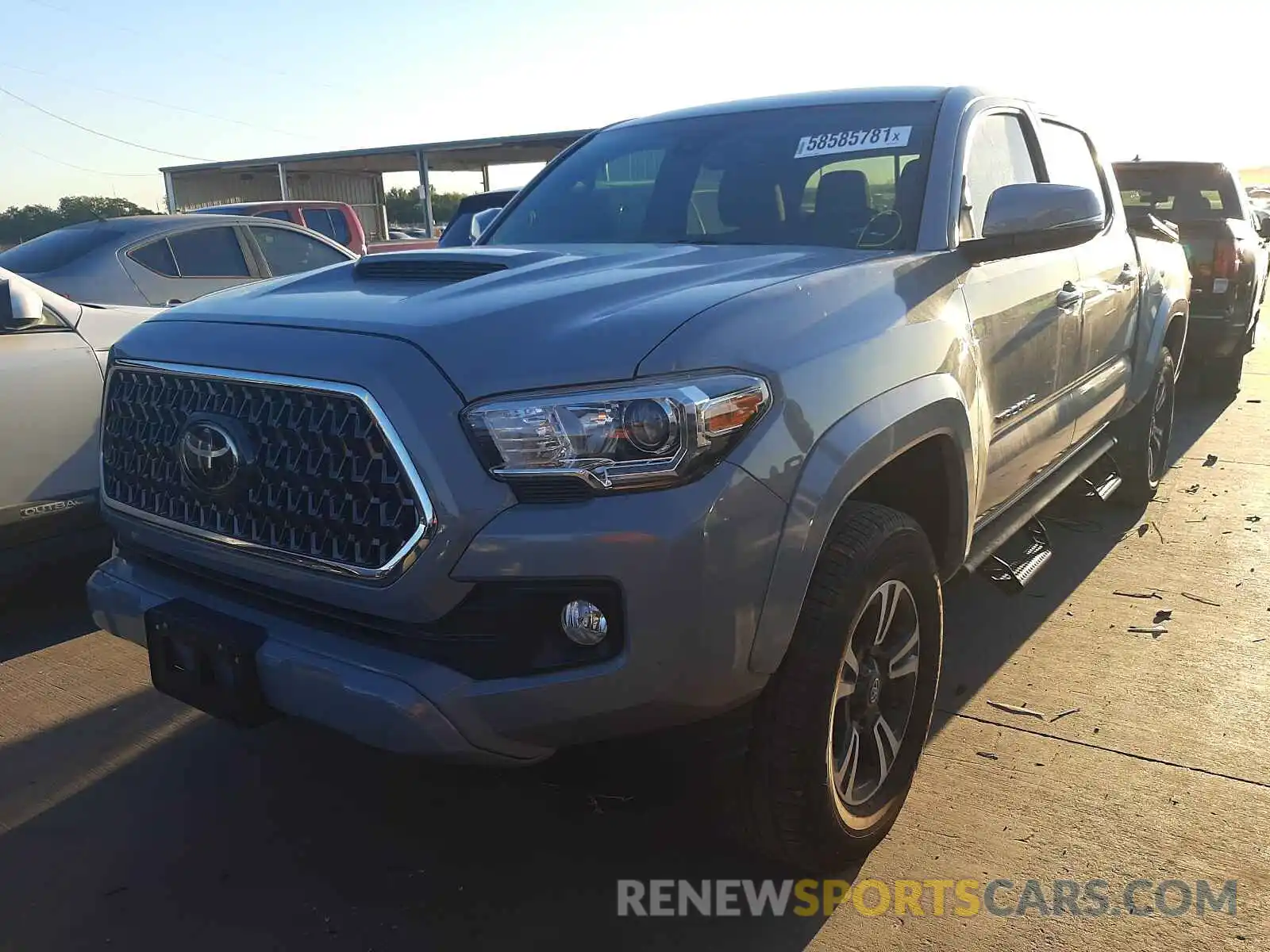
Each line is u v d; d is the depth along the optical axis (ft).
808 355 7.52
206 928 8.14
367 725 6.94
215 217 25.99
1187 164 27.30
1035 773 10.05
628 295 7.73
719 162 11.73
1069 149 14.32
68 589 15.28
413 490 6.67
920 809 9.50
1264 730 10.80
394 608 6.88
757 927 8.08
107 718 11.50
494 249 9.91
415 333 7.04
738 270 8.65
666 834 9.31
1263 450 22.81
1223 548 16.38
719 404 6.77
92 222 25.02
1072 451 14.02
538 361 6.79
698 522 6.63
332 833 9.43
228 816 9.68
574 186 12.64
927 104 11.28
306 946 7.95
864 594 7.91
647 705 6.86
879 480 9.36
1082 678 12.02
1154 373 16.67
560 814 9.66
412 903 8.45
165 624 8.01
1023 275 11.07
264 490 7.53
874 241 10.21
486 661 6.86
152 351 8.40
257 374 7.45
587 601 6.69
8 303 13.14
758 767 7.83
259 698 7.61
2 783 10.22
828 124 11.57
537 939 7.99
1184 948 7.70
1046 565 15.74
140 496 8.66
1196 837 9.00
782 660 7.48
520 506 6.64
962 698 11.60
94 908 8.39
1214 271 25.22
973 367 9.53
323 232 43.09
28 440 13.60
